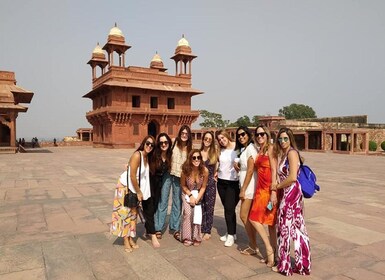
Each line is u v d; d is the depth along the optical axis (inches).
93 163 658.8
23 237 174.2
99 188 339.9
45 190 326.3
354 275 128.2
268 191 138.6
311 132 1282.0
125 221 150.6
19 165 607.2
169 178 179.2
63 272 130.3
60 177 430.0
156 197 173.5
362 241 169.8
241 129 155.7
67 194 304.7
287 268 127.6
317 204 266.2
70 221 207.8
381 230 190.2
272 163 136.7
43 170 518.6
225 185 164.4
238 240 172.1
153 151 172.2
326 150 1189.7
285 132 134.2
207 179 166.1
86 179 410.9
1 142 1240.2
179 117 1539.1
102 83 1449.3
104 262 140.6
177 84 1558.8
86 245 161.9
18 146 1165.7
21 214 225.9
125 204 149.3
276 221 136.7
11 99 1015.0
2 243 164.6
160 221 175.9
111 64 1417.3
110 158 807.7
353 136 1122.0
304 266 128.1
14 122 1014.4
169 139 174.2
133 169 149.9
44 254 149.5
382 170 557.6
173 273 129.6
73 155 928.3
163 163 174.6
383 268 135.2
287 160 132.6
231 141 169.3
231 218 162.6
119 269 133.3
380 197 300.2
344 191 333.4
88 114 1662.2
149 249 157.2
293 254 150.7
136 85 1401.3
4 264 137.9
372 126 1622.8
